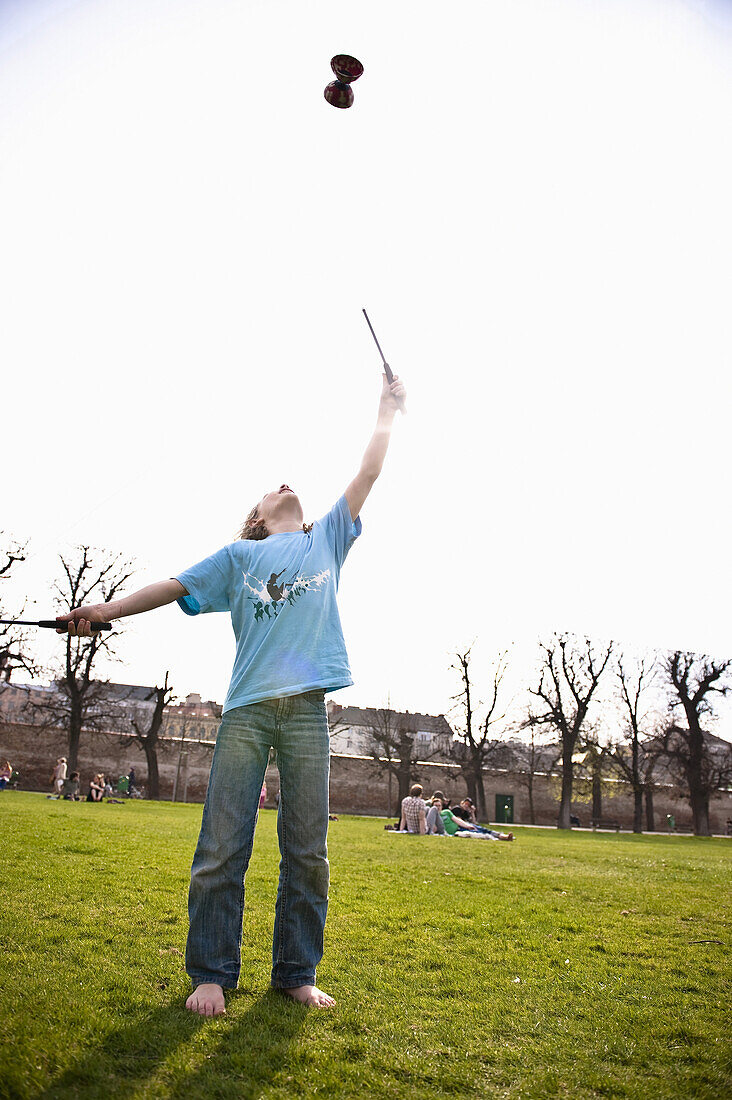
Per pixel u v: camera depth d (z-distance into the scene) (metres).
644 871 8.38
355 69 4.18
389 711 47.75
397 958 3.44
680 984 3.16
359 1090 1.97
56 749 42.12
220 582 3.10
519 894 5.77
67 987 2.61
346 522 3.33
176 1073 1.99
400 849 10.18
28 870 5.18
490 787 49.03
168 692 40.75
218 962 2.63
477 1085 2.04
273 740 2.86
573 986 3.08
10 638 34.22
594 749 42.38
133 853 6.73
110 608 2.87
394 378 3.61
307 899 2.79
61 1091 1.85
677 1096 2.01
